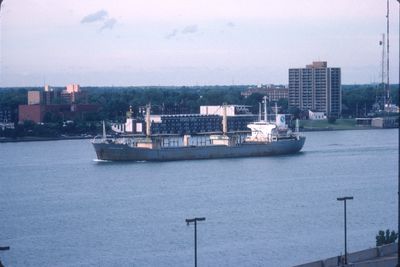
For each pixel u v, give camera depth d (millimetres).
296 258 135750
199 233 156625
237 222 167625
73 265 133875
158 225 166125
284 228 160375
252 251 140875
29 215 181875
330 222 165875
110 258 138125
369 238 149500
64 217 178250
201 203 195625
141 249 144250
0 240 153625
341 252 129625
